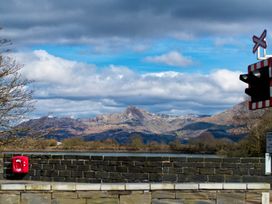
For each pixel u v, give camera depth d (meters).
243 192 10.08
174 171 15.73
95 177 16.64
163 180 15.77
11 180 17.50
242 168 15.30
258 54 9.76
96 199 9.91
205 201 10.03
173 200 9.98
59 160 17.20
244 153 54.97
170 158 15.77
